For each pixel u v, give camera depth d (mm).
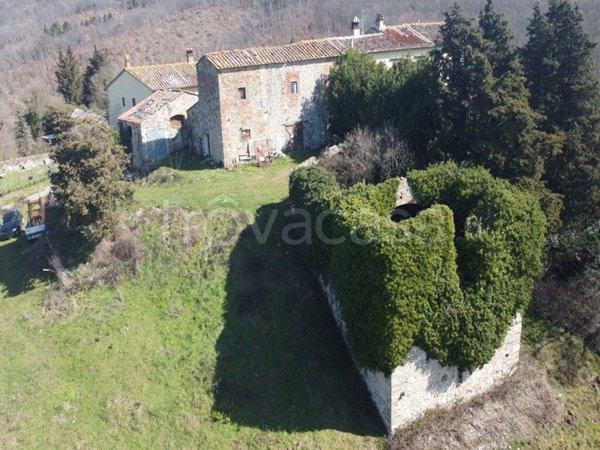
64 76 72375
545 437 21719
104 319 24688
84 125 28688
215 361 22516
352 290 20641
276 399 21469
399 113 31156
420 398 20844
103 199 27000
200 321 24062
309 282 25375
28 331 25047
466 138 27719
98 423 21078
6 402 22000
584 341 24844
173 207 28984
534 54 28938
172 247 27000
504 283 21188
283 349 22938
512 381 22984
